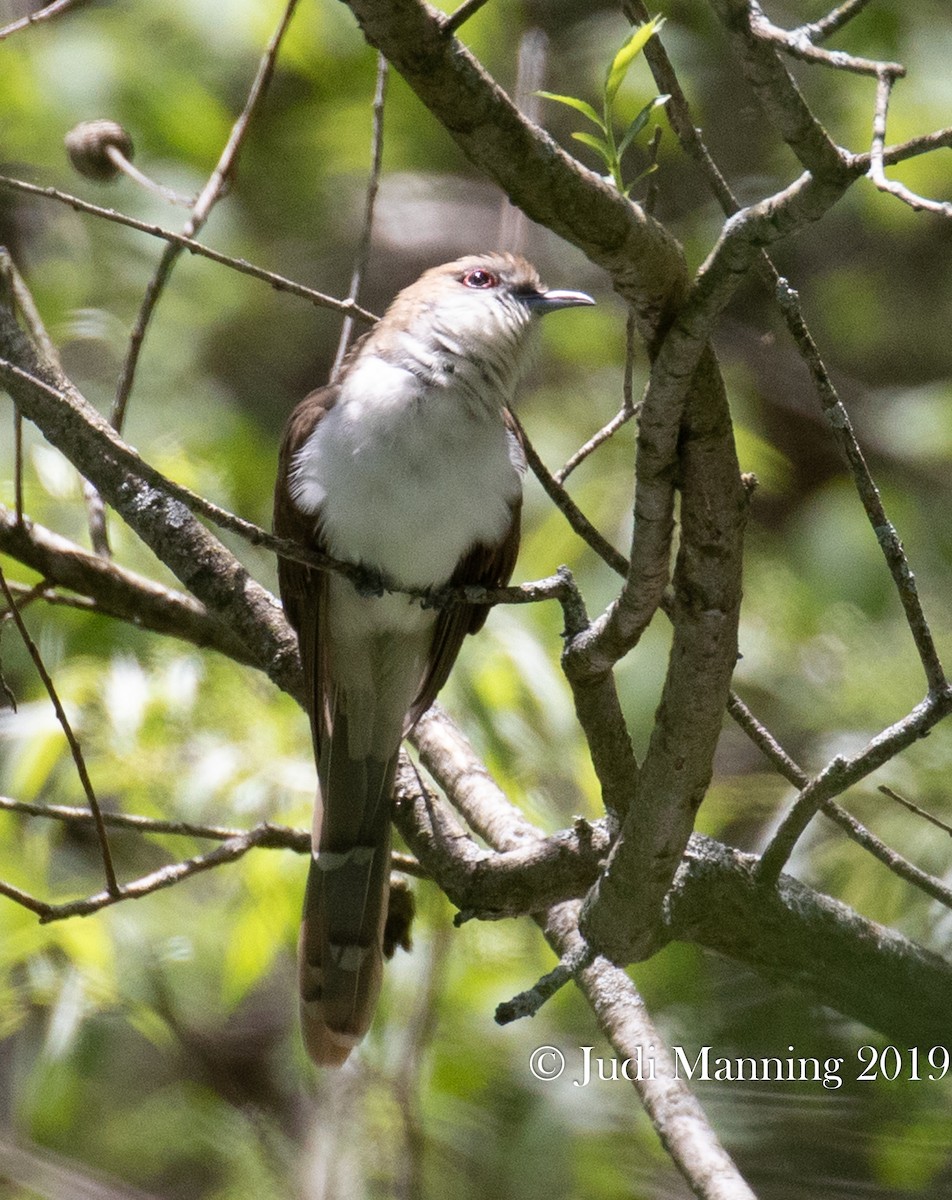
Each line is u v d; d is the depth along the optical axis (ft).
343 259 53.67
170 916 35.63
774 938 19.75
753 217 14.79
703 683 17.47
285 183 53.62
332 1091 31.86
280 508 25.45
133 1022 34.42
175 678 33.01
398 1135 31.30
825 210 14.62
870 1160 16.21
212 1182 39.99
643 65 47.11
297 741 33.09
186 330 48.32
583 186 14.83
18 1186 36.17
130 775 32.30
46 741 32.32
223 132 48.47
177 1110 37.14
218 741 32.81
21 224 47.60
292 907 31.55
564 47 50.49
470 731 31.91
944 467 51.13
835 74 48.44
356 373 25.26
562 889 21.67
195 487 37.70
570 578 20.31
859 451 17.52
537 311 26.13
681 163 51.26
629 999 20.89
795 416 52.06
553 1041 32.22
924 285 55.16
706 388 16.26
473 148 14.62
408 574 25.22
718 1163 17.10
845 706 36.19
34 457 34.09
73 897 34.19
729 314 52.65
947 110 46.34
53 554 27.71
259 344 51.42
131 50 47.52
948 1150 16.01
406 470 24.57
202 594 25.12
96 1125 39.09
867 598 42.75
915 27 47.44
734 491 16.85
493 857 22.31
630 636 18.84
